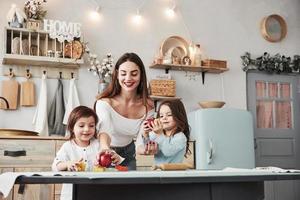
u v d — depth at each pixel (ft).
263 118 17.40
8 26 13.21
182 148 7.72
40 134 13.52
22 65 13.89
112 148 8.16
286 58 17.46
